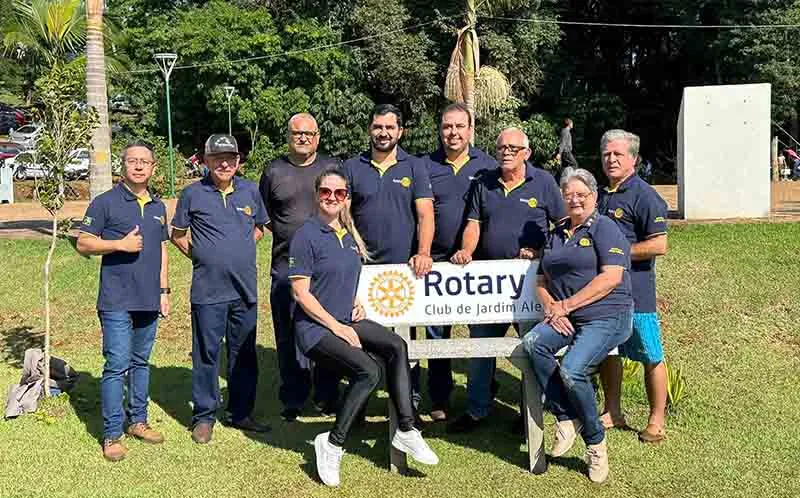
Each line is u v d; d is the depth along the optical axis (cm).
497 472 471
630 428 534
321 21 3008
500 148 503
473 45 1596
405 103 3014
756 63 2631
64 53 1202
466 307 478
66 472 473
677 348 684
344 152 2923
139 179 507
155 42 2953
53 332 762
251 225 537
